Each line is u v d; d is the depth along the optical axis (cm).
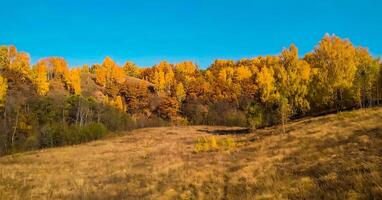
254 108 5322
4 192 2173
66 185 2389
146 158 3631
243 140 4294
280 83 4716
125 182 2322
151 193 1880
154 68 16888
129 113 11400
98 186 2262
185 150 4072
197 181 1998
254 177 1827
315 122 4191
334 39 5347
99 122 8331
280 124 5300
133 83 13762
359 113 3959
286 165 1984
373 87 4984
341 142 2339
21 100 8112
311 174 1585
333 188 1225
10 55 11019
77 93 11131
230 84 11756
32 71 10344
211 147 3803
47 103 8125
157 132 7625
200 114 10756
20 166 3506
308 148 2458
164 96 12912
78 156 4253
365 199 1023
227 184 1784
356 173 1345
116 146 5328
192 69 16600
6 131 6384
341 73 4806
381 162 1443
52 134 6506
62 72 12912
